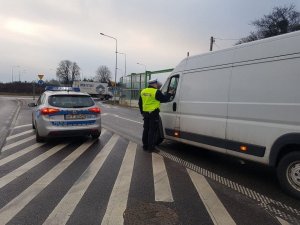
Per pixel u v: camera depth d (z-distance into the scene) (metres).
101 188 5.22
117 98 53.16
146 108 8.23
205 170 6.49
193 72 7.38
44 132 8.98
